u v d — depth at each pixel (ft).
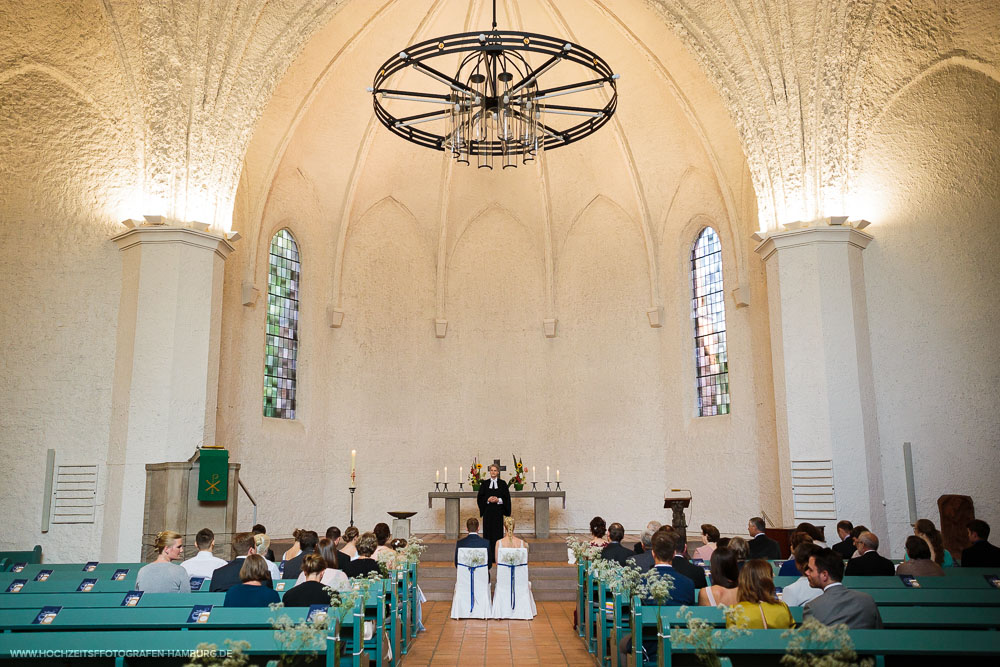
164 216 48.11
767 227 51.08
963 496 45.09
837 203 49.70
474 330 68.49
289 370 62.44
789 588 23.63
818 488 46.26
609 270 67.21
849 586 26.35
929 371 47.65
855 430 46.65
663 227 65.10
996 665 17.43
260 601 22.29
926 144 49.01
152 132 48.52
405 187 66.90
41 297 48.52
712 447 60.08
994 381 46.26
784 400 48.32
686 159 62.59
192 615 20.45
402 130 45.11
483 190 69.00
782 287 49.11
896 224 49.42
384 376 65.82
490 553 48.57
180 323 46.73
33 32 47.88
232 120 50.06
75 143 49.85
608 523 64.03
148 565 25.90
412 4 59.82
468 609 40.09
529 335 68.49
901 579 26.63
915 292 48.52
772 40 49.90
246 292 57.52
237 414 56.90
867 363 48.24
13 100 48.98
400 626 31.81
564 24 61.26
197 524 43.06
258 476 57.88
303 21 50.98
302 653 16.87
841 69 49.49
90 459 47.06
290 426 61.41
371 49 60.70
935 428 47.14
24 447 47.11
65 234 49.21
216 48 48.93
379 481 64.34
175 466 43.11
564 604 45.27
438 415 66.74
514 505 66.39
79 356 48.16
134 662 18.13
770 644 16.74
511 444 66.95
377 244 67.00
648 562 30.09
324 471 62.69
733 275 59.93
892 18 48.70
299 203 63.21
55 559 45.98
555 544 54.13
